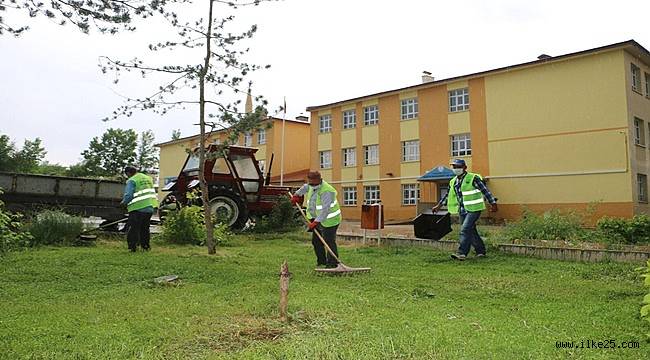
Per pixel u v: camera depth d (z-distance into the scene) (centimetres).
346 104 3181
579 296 569
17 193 1191
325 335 393
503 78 2506
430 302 533
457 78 2648
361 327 415
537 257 959
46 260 786
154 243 1120
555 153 2317
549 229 1198
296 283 639
